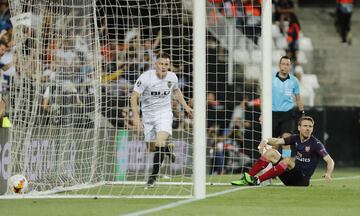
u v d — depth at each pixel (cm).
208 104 5091
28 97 3105
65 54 3488
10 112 3128
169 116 3375
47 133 3256
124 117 4178
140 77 3359
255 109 5078
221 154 4841
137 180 3984
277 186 3375
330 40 7638
